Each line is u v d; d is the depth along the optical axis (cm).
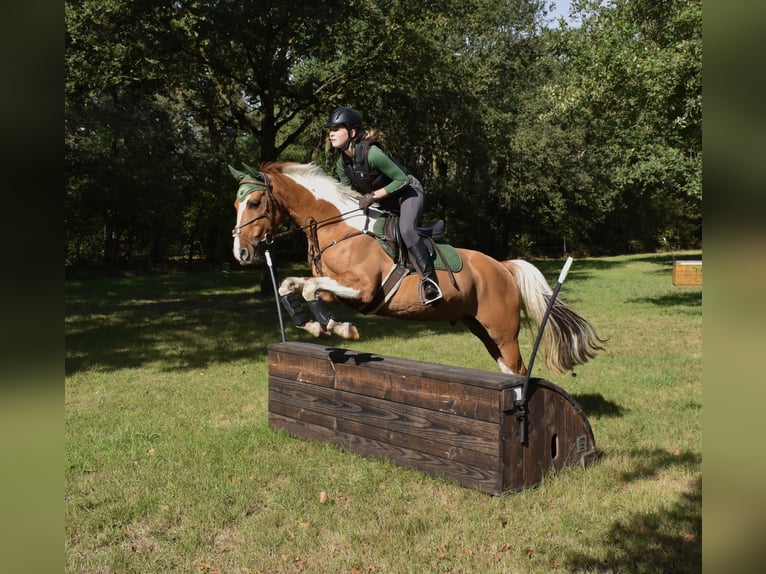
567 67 2167
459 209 3369
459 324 1293
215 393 730
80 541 361
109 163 2466
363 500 408
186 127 2784
